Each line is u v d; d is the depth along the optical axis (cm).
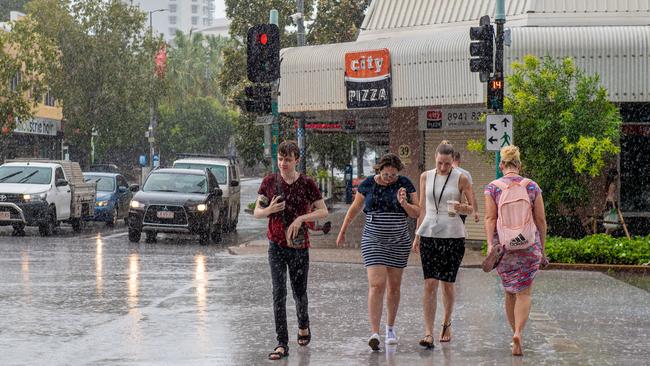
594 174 2803
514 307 1325
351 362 1214
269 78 2483
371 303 1300
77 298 1827
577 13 3162
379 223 1297
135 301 1794
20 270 2322
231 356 1252
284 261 1270
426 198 1350
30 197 3469
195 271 2367
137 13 7525
